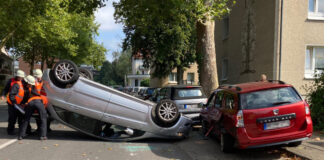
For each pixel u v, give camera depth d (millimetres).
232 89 6453
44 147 6438
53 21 22953
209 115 7789
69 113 7508
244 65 17609
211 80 13094
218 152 6469
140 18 12305
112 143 7262
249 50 17000
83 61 39188
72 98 7305
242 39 17844
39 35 23703
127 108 7449
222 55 21328
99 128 7504
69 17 27328
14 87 7609
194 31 21766
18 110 7875
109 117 7375
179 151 6551
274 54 14414
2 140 7145
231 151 6293
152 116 7656
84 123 7512
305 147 6309
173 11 10062
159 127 7543
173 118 7574
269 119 5574
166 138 7750
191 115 9672
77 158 5590
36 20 19938
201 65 13242
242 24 17844
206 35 13109
